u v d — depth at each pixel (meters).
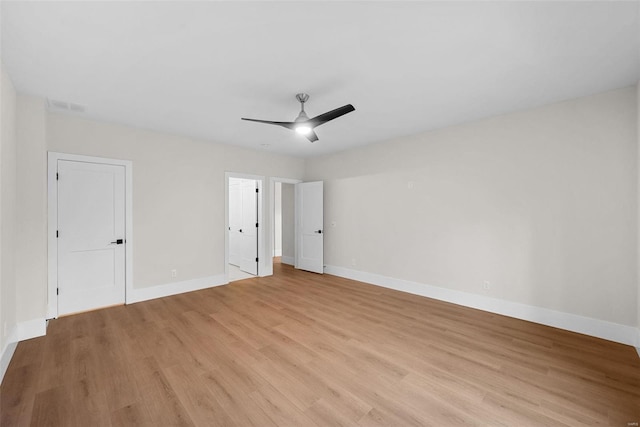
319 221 5.62
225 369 2.21
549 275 3.08
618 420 1.67
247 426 1.63
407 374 2.15
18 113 2.73
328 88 2.70
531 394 1.92
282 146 5.00
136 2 1.59
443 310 3.55
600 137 2.79
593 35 1.89
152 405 1.80
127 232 3.79
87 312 3.45
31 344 2.62
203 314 3.40
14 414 1.71
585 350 2.52
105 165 3.65
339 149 5.22
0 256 2.15
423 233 4.16
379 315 3.38
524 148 3.24
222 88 2.69
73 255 3.43
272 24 1.79
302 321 3.19
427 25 1.80
